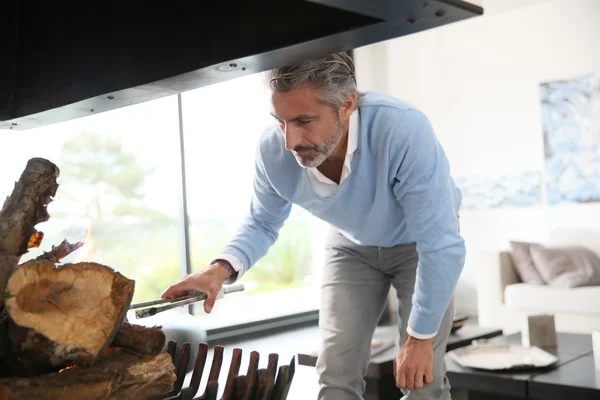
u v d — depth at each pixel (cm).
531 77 556
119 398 95
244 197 568
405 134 155
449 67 605
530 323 272
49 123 154
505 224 571
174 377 104
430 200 158
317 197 173
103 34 126
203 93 545
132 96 132
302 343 502
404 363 165
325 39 98
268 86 144
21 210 104
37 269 93
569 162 537
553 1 543
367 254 190
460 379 233
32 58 141
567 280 446
